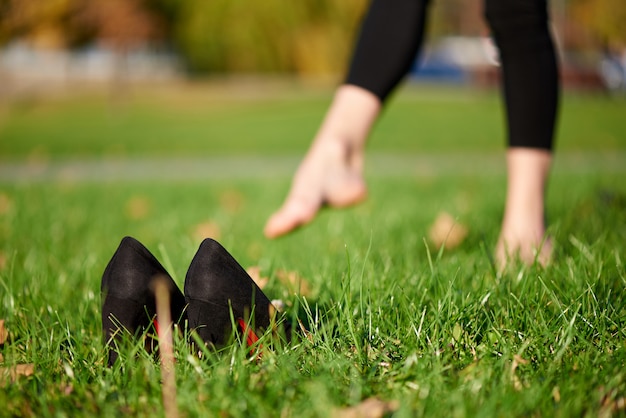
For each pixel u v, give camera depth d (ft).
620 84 57.77
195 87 63.62
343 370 4.79
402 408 4.34
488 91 62.85
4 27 38.17
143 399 4.62
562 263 6.03
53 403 4.61
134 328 4.88
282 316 5.02
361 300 5.16
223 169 22.62
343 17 67.67
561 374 4.73
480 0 6.72
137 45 46.93
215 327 4.86
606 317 5.12
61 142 30.55
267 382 4.66
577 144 30.55
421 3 6.51
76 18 41.04
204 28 68.49
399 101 50.62
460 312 5.19
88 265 6.73
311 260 6.86
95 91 57.47
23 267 6.88
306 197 6.39
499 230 7.95
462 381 4.66
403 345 5.01
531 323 5.10
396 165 23.00
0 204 12.55
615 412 4.51
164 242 8.35
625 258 6.06
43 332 5.36
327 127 6.51
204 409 4.50
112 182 17.75
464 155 27.20
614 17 39.65
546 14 6.43
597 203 8.99
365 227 8.65
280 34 68.28
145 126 37.76
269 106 48.88
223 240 8.11
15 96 52.70
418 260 6.76
